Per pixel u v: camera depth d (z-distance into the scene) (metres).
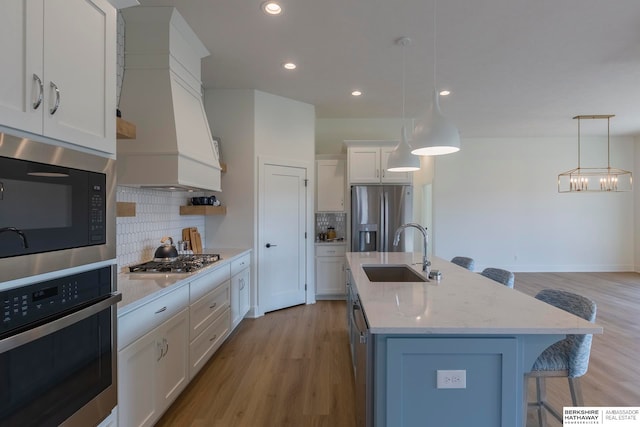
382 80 3.75
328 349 3.12
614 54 3.12
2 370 0.93
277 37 2.83
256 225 4.05
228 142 4.03
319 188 5.01
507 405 1.33
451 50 3.04
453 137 2.04
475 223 6.89
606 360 2.86
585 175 6.79
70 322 1.12
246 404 2.25
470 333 1.32
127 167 2.41
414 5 2.38
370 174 4.81
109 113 1.39
